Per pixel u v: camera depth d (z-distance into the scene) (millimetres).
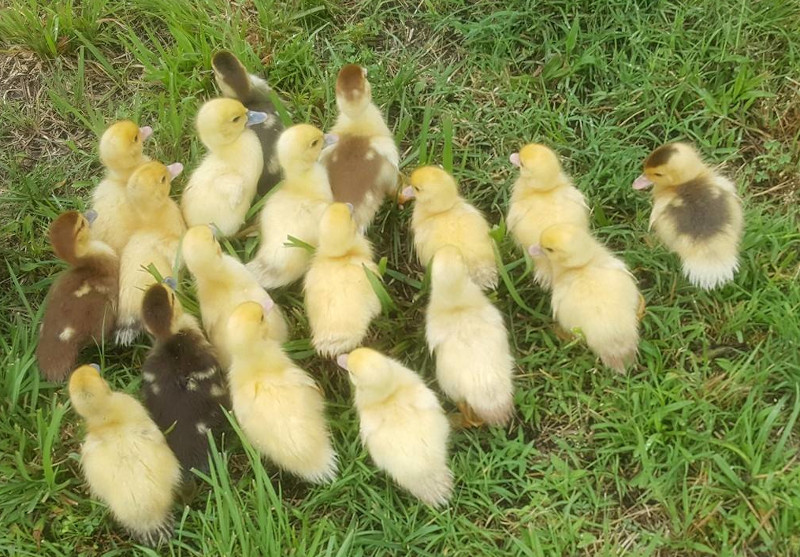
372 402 1199
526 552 1197
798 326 1288
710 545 1205
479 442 1269
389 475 1232
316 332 1271
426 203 1317
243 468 1277
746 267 1335
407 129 1500
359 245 1305
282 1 1590
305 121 1490
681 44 1502
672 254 1354
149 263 1320
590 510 1235
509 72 1528
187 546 1220
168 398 1246
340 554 1187
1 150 1520
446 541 1219
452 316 1243
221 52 1437
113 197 1373
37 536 1237
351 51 1553
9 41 1589
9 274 1419
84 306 1308
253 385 1216
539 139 1470
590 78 1512
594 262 1271
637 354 1294
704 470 1232
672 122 1461
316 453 1214
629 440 1253
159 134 1487
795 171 1424
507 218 1352
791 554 1188
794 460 1241
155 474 1202
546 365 1309
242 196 1363
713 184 1314
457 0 1574
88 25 1584
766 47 1495
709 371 1292
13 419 1298
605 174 1426
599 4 1528
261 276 1327
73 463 1284
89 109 1513
